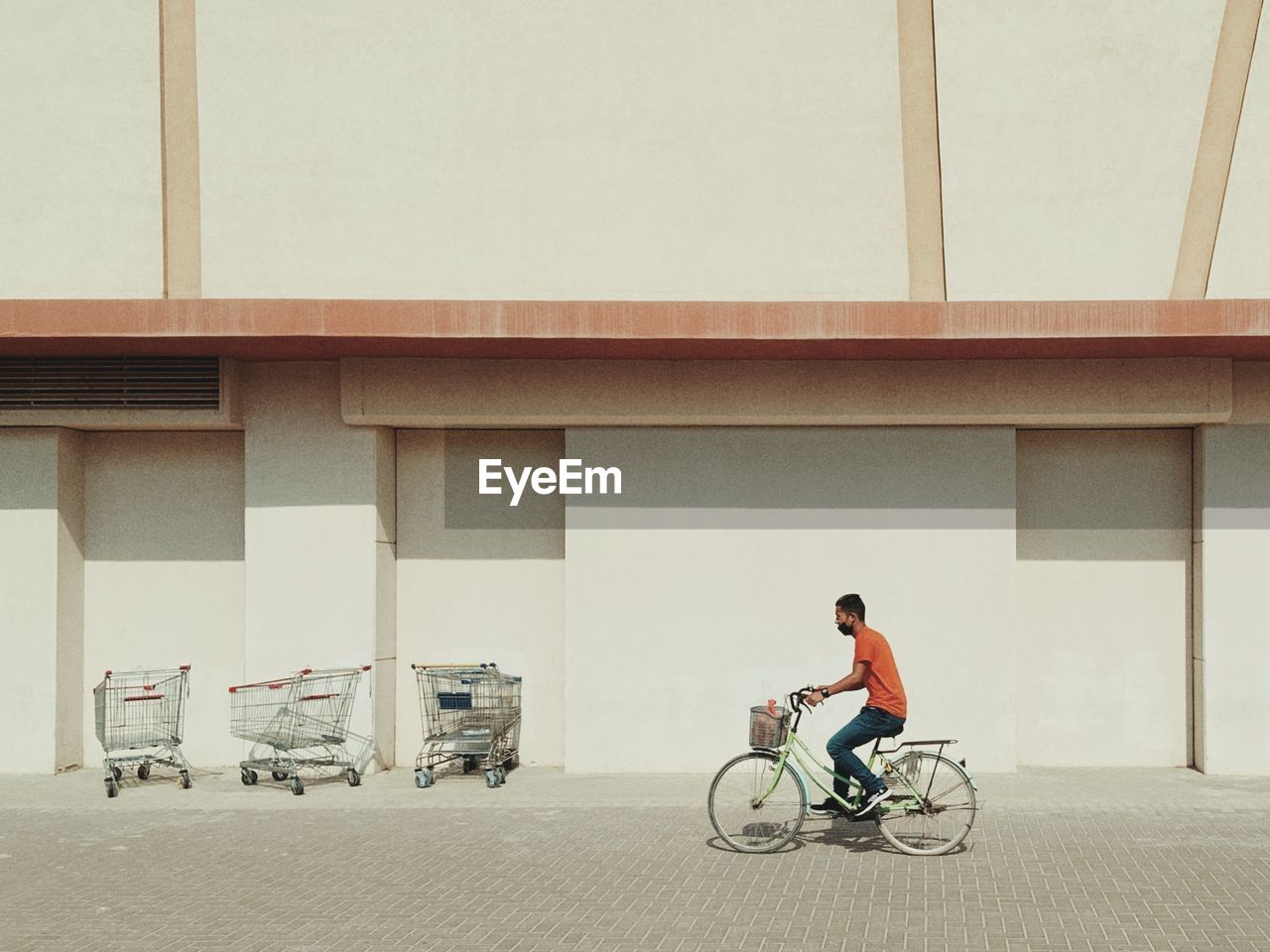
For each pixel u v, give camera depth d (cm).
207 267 1334
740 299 1303
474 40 1324
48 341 1227
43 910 816
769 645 1308
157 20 1336
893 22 1295
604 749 1312
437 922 780
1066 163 1284
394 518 1380
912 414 1281
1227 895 820
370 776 1309
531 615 1375
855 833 1022
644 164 1313
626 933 753
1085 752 1339
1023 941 728
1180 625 1336
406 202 1325
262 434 1334
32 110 1343
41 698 1337
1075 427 1344
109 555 1398
